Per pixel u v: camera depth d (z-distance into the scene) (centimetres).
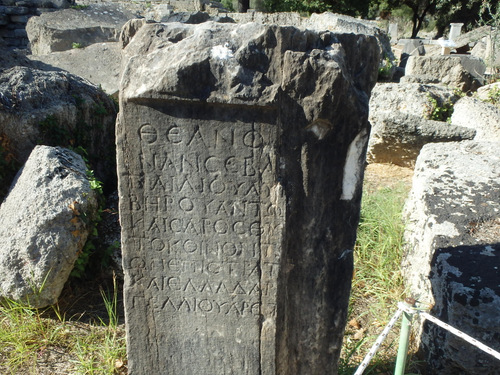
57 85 424
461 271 248
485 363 228
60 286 296
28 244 285
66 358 273
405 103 673
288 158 192
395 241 370
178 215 205
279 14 1363
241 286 216
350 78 187
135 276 222
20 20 1138
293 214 202
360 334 296
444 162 381
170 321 231
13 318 284
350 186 201
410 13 2691
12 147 382
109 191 455
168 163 196
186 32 188
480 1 2198
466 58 1031
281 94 180
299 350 234
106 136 477
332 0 1941
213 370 240
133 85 183
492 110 591
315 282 217
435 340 247
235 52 176
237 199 199
